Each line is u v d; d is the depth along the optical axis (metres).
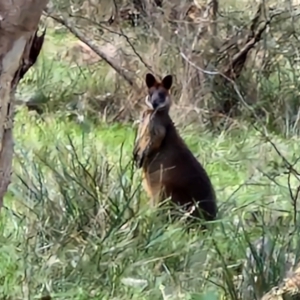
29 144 13.23
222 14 16.92
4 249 8.73
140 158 11.27
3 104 5.20
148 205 9.99
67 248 8.78
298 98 16.08
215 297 7.76
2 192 5.58
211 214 10.57
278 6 16.86
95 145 12.92
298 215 9.59
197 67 14.02
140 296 8.12
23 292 7.98
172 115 15.27
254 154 13.52
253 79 16.33
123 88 16.19
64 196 9.52
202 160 13.24
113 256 8.63
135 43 16.39
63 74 17.67
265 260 7.96
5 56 5.02
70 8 16.05
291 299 6.76
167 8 15.84
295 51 16.33
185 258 8.78
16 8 4.87
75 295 8.03
